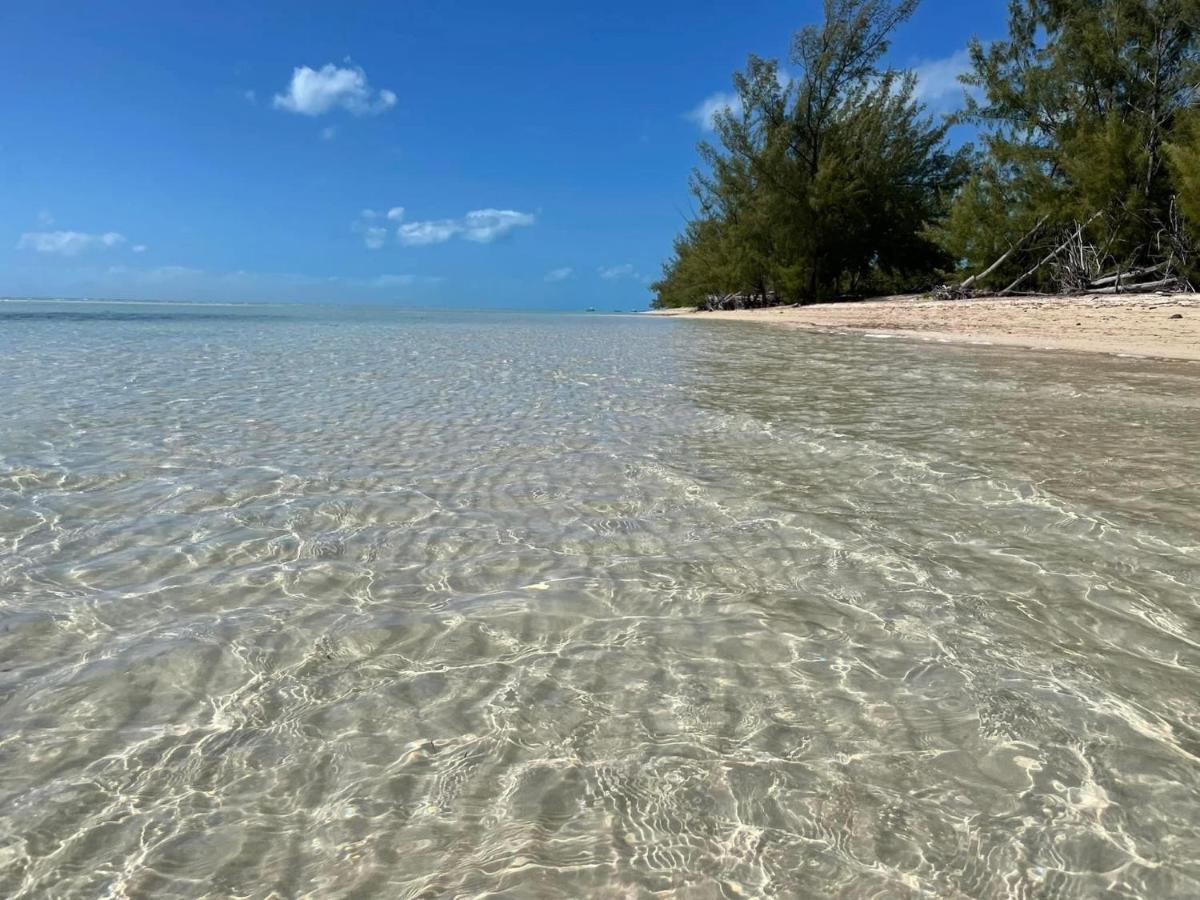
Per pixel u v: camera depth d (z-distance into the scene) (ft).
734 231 100.12
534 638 6.90
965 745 5.25
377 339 45.16
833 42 86.69
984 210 72.08
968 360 28.48
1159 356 28.53
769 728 5.50
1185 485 11.03
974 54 70.18
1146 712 5.60
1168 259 56.75
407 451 13.87
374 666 6.41
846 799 4.74
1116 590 7.64
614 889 4.08
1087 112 63.57
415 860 4.30
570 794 4.84
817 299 97.14
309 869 4.24
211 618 7.26
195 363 28.55
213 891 4.09
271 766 5.12
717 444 14.34
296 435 15.17
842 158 88.79
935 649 6.58
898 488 11.23
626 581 8.11
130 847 4.39
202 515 10.18
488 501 10.85
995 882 4.09
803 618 7.21
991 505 10.36
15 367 26.08
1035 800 4.70
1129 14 60.70
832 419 16.58
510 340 45.60
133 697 5.92
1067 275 63.62
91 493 11.05
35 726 5.52
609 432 15.56
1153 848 4.30
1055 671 6.19
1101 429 15.05
